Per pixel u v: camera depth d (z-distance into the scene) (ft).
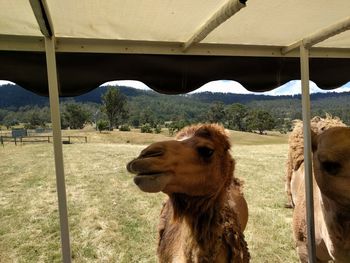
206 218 6.68
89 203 26.55
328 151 5.83
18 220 23.06
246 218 12.24
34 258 17.02
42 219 23.07
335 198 6.09
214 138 6.55
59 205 6.69
